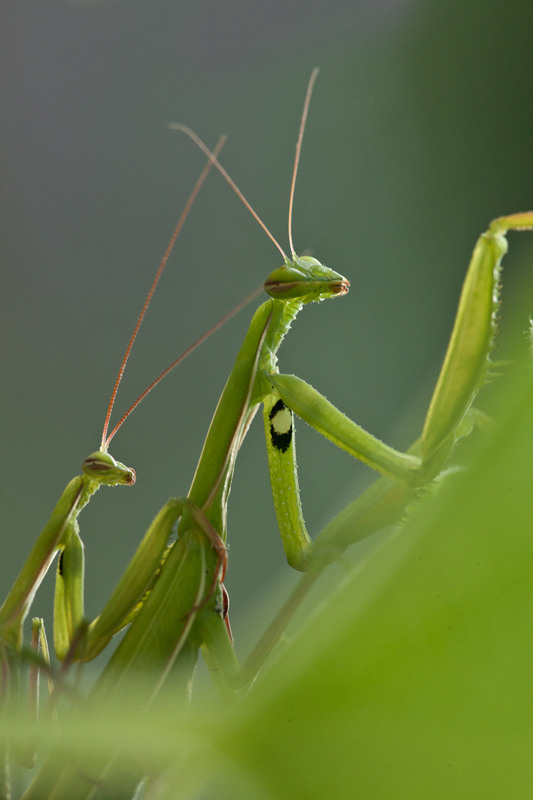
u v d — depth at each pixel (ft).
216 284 2.57
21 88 2.52
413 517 0.42
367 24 2.42
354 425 1.25
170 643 1.25
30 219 2.51
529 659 0.38
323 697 0.41
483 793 0.39
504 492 0.38
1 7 2.49
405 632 0.39
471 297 1.20
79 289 2.52
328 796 0.42
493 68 2.33
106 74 2.55
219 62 2.52
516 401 0.38
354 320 2.50
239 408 1.26
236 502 2.48
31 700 1.25
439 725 0.39
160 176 2.58
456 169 2.40
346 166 2.52
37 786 1.22
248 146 2.55
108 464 1.27
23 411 2.45
